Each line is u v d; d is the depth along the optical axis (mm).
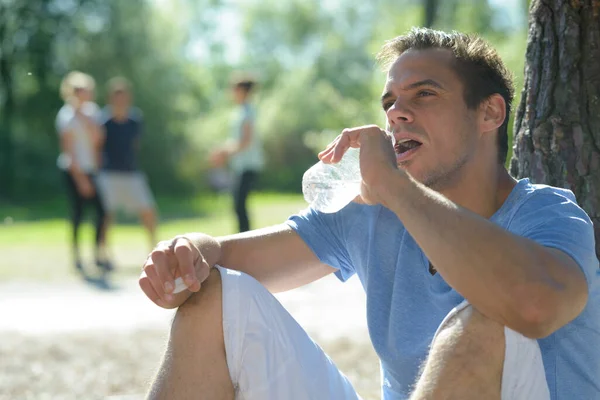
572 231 2660
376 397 5195
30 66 36969
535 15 3932
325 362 2951
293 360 2854
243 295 2830
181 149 36812
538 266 2475
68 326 8328
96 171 12445
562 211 2740
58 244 15992
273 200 32438
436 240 2559
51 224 21438
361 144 2830
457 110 2959
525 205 2830
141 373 6324
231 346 2811
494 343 2463
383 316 3020
